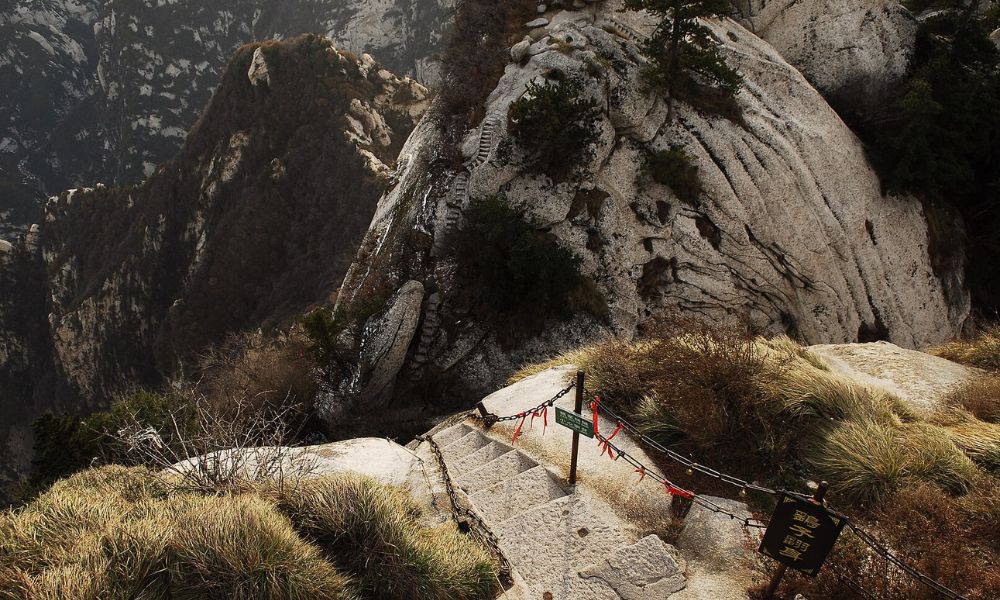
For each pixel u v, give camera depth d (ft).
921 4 113.91
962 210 94.79
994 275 93.40
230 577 15.70
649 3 71.05
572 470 23.21
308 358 87.81
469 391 81.30
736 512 20.66
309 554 17.13
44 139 636.07
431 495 24.68
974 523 18.21
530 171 76.13
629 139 78.07
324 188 239.30
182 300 243.60
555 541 20.49
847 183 81.46
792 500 15.28
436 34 499.10
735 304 83.10
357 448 28.68
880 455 20.83
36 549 16.53
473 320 81.76
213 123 281.33
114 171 582.35
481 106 85.05
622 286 78.33
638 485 22.65
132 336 287.07
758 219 78.18
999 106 84.69
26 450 320.29
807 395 24.26
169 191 289.53
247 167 267.59
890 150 83.30
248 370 90.68
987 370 32.40
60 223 342.03
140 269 287.48
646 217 77.87
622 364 30.14
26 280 347.77
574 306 77.77
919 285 85.66
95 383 294.66
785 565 15.96
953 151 85.71
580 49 77.97
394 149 260.62
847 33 89.51
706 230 78.95
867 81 89.61
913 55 91.56
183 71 578.25
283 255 247.91
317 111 254.47
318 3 575.38
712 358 26.08
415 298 78.02
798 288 82.79
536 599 18.38
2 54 627.87
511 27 88.28
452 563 19.02
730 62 80.94
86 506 18.79
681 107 77.87
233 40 620.49
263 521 17.39
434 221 83.97
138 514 18.81
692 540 19.63
